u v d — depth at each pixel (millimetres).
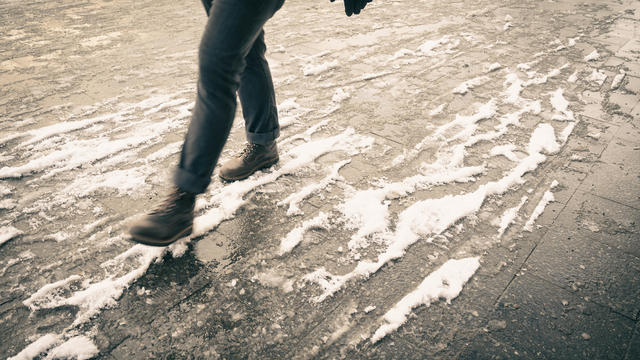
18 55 3562
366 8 5176
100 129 2549
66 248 1713
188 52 3697
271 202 1972
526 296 1520
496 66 3473
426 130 2574
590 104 2912
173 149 2369
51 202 1963
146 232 1604
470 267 1632
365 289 1543
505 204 1978
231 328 1397
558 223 1867
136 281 1561
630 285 1574
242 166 2084
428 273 1614
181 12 4824
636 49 3922
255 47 1868
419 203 1968
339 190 2061
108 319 1423
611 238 1792
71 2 5098
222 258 1668
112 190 2045
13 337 1362
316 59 3602
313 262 1657
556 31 4410
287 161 2264
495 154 2350
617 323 1428
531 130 2586
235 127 2611
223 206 1931
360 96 2982
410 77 3291
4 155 2293
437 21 4707
